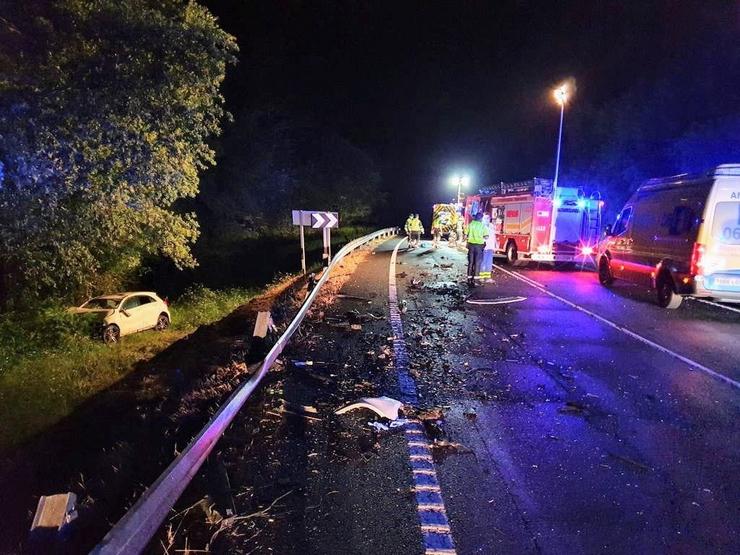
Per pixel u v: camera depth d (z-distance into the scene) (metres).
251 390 5.08
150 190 12.73
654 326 9.38
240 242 34.03
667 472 4.17
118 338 15.50
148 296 17.11
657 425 5.07
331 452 4.40
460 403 5.57
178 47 10.14
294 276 19.53
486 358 7.22
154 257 23.17
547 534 3.35
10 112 9.26
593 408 5.48
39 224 11.14
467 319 9.68
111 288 19.94
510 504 3.69
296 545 3.20
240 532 3.30
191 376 6.94
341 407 5.29
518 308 10.84
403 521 3.47
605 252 14.01
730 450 4.55
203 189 29.78
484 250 14.04
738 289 9.77
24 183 9.98
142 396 7.01
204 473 3.89
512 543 3.26
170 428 4.99
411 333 8.47
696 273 9.91
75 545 3.03
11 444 7.09
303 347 7.45
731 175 9.73
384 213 81.81
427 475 4.06
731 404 5.64
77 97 9.53
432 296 12.07
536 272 17.41
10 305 15.08
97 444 5.70
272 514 3.51
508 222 19.64
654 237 11.48
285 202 39.72
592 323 9.53
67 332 14.32
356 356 7.12
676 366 6.99
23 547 3.23
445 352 7.47
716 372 6.75
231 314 12.15
